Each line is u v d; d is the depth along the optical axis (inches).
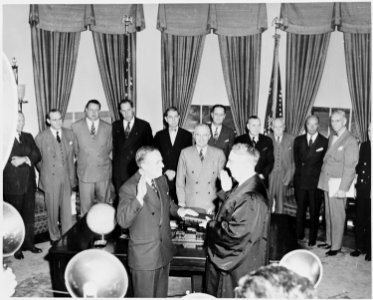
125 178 237.6
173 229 146.2
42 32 237.5
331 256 208.7
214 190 195.8
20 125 203.2
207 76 281.0
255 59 266.5
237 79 269.0
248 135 226.4
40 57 238.1
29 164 203.0
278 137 245.9
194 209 162.7
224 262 120.3
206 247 134.0
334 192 205.9
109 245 136.0
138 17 264.5
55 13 239.6
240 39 265.6
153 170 126.3
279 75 270.2
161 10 263.4
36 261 199.9
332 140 212.8
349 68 253.9
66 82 247.9
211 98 282.5
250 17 262.1
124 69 266.2
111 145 240.1
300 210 230.1
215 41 276.8
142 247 126.3
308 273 119.7
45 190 218.7
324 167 214.8
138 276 127.0
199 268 128.6
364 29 244.1
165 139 230.4
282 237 144.5
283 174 246.2
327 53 263.3
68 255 129.3
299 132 266.4
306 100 263.4
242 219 117.4
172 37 267.3
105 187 237.6
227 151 232.5
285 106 270.7
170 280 181.8
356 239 208.4
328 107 267.7
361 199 203.0
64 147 222.4
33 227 211.6
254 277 69.2
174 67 269.9
